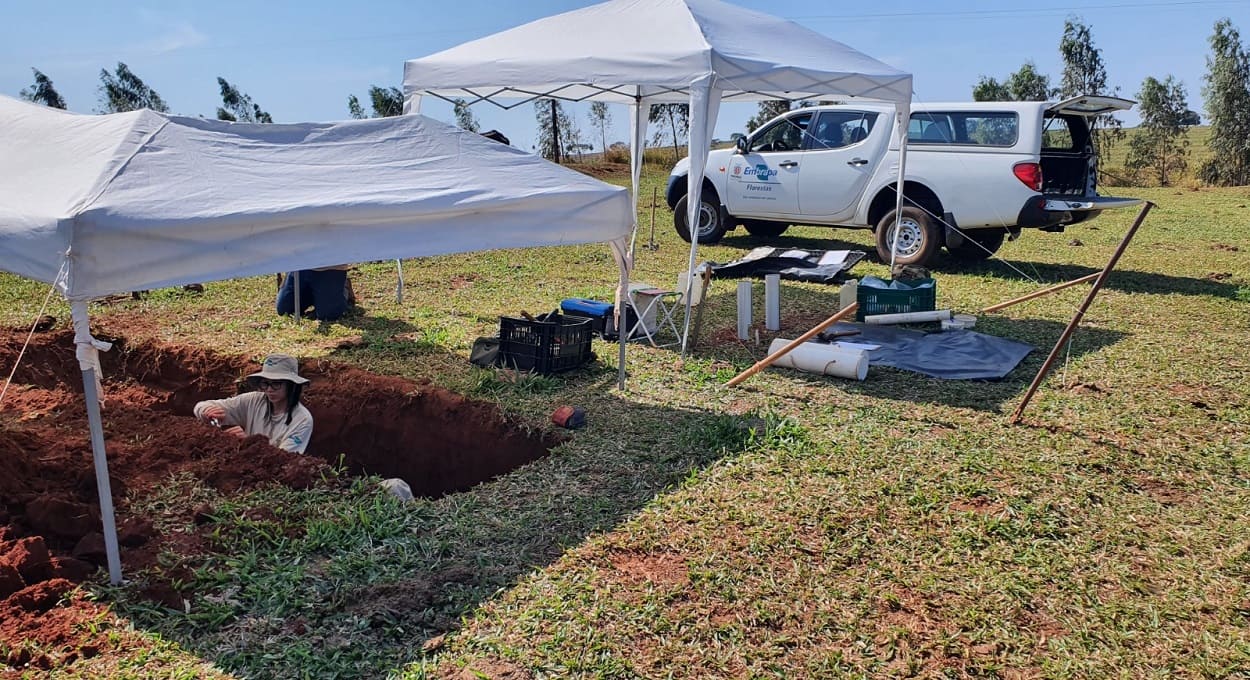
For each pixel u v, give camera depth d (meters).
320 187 4.51
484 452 5.77
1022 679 3.22
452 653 3.21
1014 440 5.56
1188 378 6.89
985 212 11.10
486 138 5.79
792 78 7.78
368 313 8.94
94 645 3.15
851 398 6.41
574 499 4.56
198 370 6.99
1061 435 5.65
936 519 4.42
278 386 5.38
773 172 12.89
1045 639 3.46
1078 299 10.05
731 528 4.27
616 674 3.14
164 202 3.75
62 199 3.62
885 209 12.03
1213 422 5.91
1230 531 4.36
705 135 6.95
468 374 6.72
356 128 5.38
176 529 4.01
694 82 6.91
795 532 4.24
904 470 5.02
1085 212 10.88
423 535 4.11
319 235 4.24
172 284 3.72
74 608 3.37
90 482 4.27
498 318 8.80
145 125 4.35
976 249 12.70
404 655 3.18
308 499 4.38
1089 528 4.38
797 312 9.37
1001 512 4.52
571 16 8.71
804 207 12.69
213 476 4.56
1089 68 31.97
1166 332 8.46
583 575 3.78
